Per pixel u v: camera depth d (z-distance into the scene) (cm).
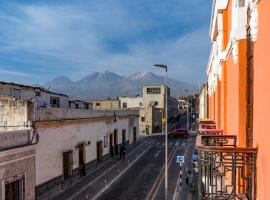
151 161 3975
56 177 2561
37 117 2266
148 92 8119
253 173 913
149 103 8050
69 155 2830
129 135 5072
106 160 3888
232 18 1333
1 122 2170
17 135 1970
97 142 3594
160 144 5369
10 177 1861
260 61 863
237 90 1237
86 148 3225
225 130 1827
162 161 3959
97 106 7488
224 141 1421
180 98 15075
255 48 924
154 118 7169
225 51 1745
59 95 4125
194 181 2739
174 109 9750
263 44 830
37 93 3556
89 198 2470
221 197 1009
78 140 3022
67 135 2780
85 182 2931
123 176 3222
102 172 3328
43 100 3694
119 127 4512
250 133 1130
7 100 2161
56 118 2558
